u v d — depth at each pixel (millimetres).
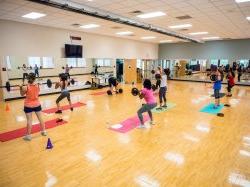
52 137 4461
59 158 3512
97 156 3594
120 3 5449
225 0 5125
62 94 6340
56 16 6910
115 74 13648
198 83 15031
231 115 6250
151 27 8688
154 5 5625
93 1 5262
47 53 9273
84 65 12383
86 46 11125
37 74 10297
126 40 14031
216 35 12188
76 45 10375
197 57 16062
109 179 2887
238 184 2768
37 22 8094
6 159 3467
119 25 8609
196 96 9539
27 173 3033
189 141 4262
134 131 4852
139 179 2891
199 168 3191
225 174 3018
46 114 6344
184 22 8039
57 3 4898
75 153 3703
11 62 8977
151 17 7133
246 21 7770
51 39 9367
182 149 3875
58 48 9727
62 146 4000
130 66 13906
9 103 8031
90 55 11445
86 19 7398
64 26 9008
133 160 3447
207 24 8469
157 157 3559
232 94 10141
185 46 16547
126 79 14133
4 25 7656
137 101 8359
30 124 4238
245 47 13805
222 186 2723
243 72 13828
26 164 3303
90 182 2811
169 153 3711
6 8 5844
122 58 13852
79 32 10617
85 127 5137
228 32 10844
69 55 10102
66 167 3213
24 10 6066
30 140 4270
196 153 3709
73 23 8227
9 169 3145
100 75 12812
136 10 6191
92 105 7625
